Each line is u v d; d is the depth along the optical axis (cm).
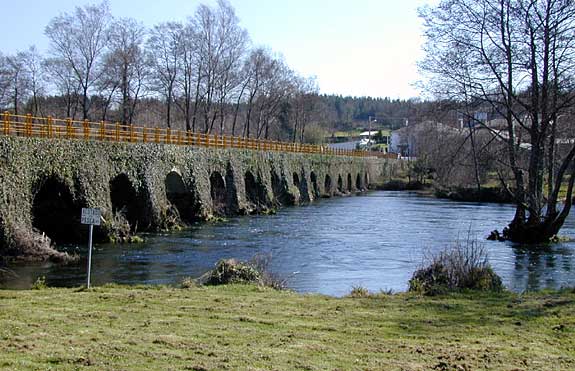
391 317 1122
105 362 781
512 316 1145
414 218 4481
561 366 837
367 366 809
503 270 2252
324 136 12656
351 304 1241
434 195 7381
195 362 796
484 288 1493
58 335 912
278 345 900
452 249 2136
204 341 906
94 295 1274
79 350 830
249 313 1120
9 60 6488
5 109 6881
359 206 5703
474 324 1077
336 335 976
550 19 2747
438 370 804
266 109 8700
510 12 2853
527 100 3033
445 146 5631
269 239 3125
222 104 6912
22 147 2475
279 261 2434
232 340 920
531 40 2823
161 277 2056
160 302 1203
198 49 6456
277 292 1392
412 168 9375
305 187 6500
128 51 6097
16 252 2292
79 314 1072
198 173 3978
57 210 2778
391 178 10038
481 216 4706
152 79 6356
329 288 1859
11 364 756
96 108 6794
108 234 2847
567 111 2925
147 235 3148
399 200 6694
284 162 5903
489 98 3064
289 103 9825
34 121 5912
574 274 2172
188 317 1072
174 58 6384
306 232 3472
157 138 3803
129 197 3253
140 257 2472
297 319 1084
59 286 1853
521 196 3117
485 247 2864
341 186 8138
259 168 5209
